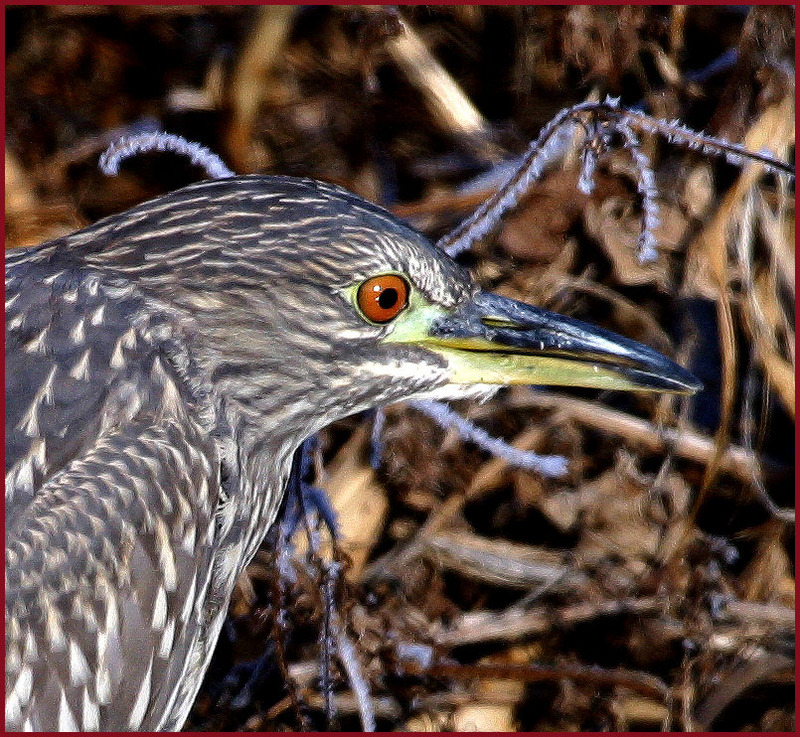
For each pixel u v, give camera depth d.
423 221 11.30
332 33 11.70
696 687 10.62
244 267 8.55
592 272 11.32
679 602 10.73
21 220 11.77
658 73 11.67
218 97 11.79
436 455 10.83
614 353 9.34
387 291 8.68
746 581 10.90
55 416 8.13
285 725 10.52
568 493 10.99
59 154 11.95
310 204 8.59
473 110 11.70
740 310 11.19
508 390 11.09
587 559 10.93
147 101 12.00
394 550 10.85
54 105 11.98
